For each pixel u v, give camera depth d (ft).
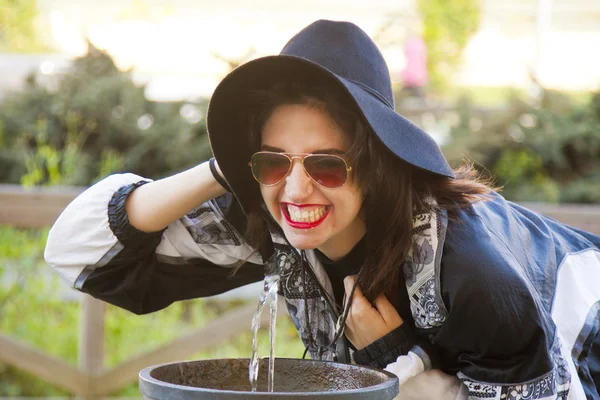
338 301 8.35
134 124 27.22
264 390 7.53
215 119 7.52
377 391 6.08
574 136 28.89
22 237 20.06
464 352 7.45
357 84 7.30
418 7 44.70
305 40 7.49
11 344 15.81
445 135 29.45
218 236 8.79
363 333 7.77
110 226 8.41
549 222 9.17
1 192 16.01
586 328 8.21
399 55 36.37
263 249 8.66
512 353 7.16
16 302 19.22
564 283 8.34
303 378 7.48
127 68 29.37
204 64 36.19
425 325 7.48
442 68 43.19
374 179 7.21
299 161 7.14
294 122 7.16
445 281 7.21
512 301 7.00
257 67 7.08
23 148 27.45
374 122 6.81
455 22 44.09
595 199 27.68
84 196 8.64
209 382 7.33
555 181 28.89
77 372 15.99
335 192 7.13
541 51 42.96
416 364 7.45
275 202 7.44
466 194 7.72
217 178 8.09
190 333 16.37
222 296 20.79
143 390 6.31
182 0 43.24
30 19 46.34
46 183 25.36
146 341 19.35
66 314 19.52
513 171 28.55
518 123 29.12
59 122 27.89
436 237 7.33
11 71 33.50
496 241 7.38
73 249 8.55
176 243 8.80
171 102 28.19
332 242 7.93
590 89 30.81
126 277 8.71
